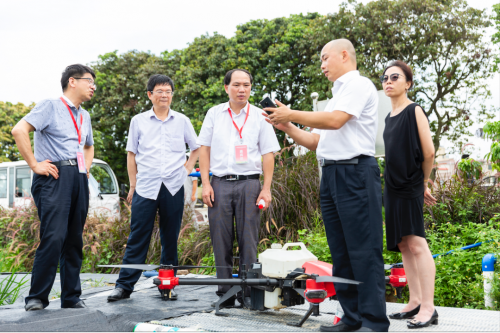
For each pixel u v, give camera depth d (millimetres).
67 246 2811
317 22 15438
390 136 2418
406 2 13891
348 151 2096
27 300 2619
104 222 6367
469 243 3941
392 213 2389
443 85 14984
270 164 2998
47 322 2246
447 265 3543
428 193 2641
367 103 2148
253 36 16703
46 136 2738
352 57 2242
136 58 18281
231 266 2955
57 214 2662
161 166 3275
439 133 15367
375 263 2016
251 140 2938
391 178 2389
